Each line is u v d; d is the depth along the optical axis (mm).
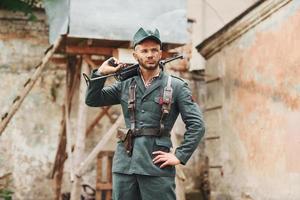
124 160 3367
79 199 6688
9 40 8969
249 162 7125
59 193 8148
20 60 8977
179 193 7234
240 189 7363
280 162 6312
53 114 9039
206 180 9398
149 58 3314
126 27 6922
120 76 3492
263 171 6734
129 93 3422
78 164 6766
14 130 8828
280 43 6383
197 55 9742
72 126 8883
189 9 9898
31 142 8883
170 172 3316
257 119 6926
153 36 3283
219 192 8016
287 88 6191
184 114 3367
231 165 7672
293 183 5992
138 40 3307
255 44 7012
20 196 8719
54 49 6773
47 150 8938
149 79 3420
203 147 9586
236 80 7562
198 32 9875
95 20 6801
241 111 7395
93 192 8891
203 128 3352
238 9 10180
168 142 3373
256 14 6852
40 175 8852
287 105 6180
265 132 6703
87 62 7125
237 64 7539
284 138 6227
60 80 9133
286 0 6188
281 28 6367
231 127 7699
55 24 7168
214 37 8039
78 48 7082
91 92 3500
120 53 7062
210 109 8383
